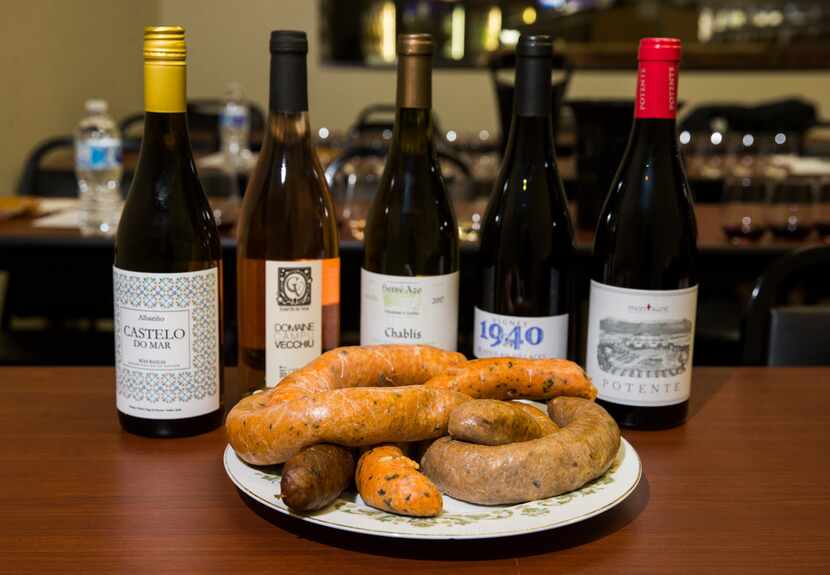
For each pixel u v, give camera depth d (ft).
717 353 7.14
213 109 17.67
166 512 2.42
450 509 2.25
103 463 2.70
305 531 2.33
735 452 2.87
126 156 10.81
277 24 19.61
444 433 2.39
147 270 2.84
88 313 8.62
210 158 9.83
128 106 16.44
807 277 8.32
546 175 3.29
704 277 7.46
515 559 2.21
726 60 19.70
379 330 3.09
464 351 6.59
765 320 4.22
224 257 6.45
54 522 2.35
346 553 2.23
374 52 20.11
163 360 2.81
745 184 7.15
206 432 2.92
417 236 3.40
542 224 3.28
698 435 3.01
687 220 3.14
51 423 3.00
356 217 6.69
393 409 2.28
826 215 7.44
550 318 3.12
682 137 9.78
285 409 2.28
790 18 20.25
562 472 2.25
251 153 12.42
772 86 20.24
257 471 2.43
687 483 2.65
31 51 11.75
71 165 9.83
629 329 2.96
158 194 2.85
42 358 7.10
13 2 11.12
